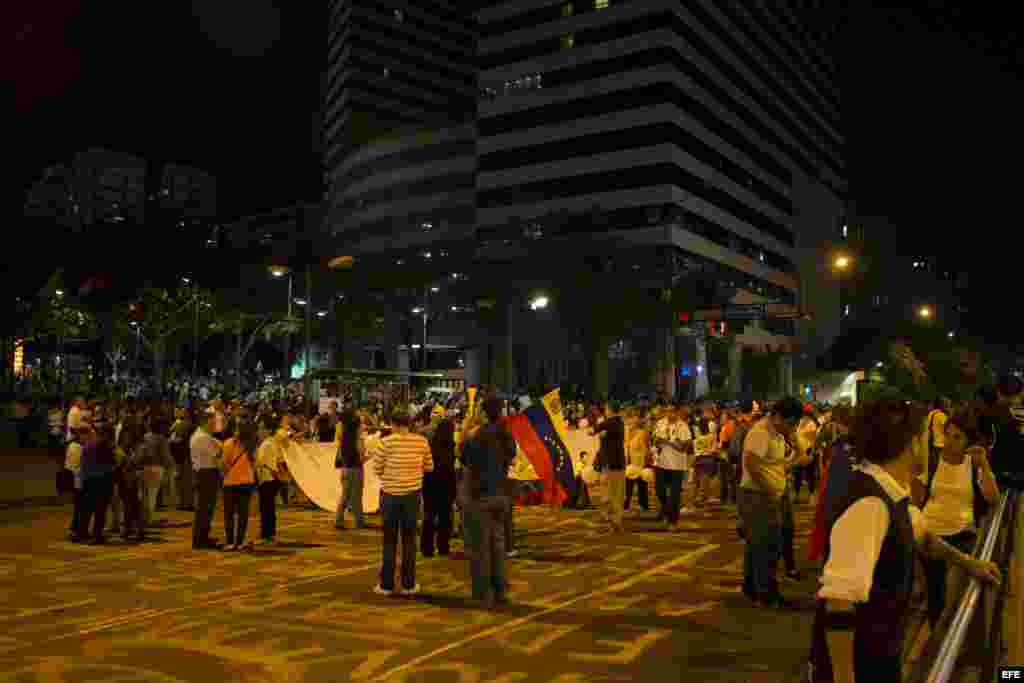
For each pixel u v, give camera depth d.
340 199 116.31
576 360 71.44
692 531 13.98
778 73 99.06
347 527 14.35
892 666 2.95
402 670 6.47
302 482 15.98
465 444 8.98
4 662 6.64
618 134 75.50
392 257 100.56
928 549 3.64
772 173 95.31
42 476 21.62
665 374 64.19
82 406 20.39
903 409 3.17
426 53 127.38
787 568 10.18
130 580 9.89
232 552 11.87
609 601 8.88
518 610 8.48
